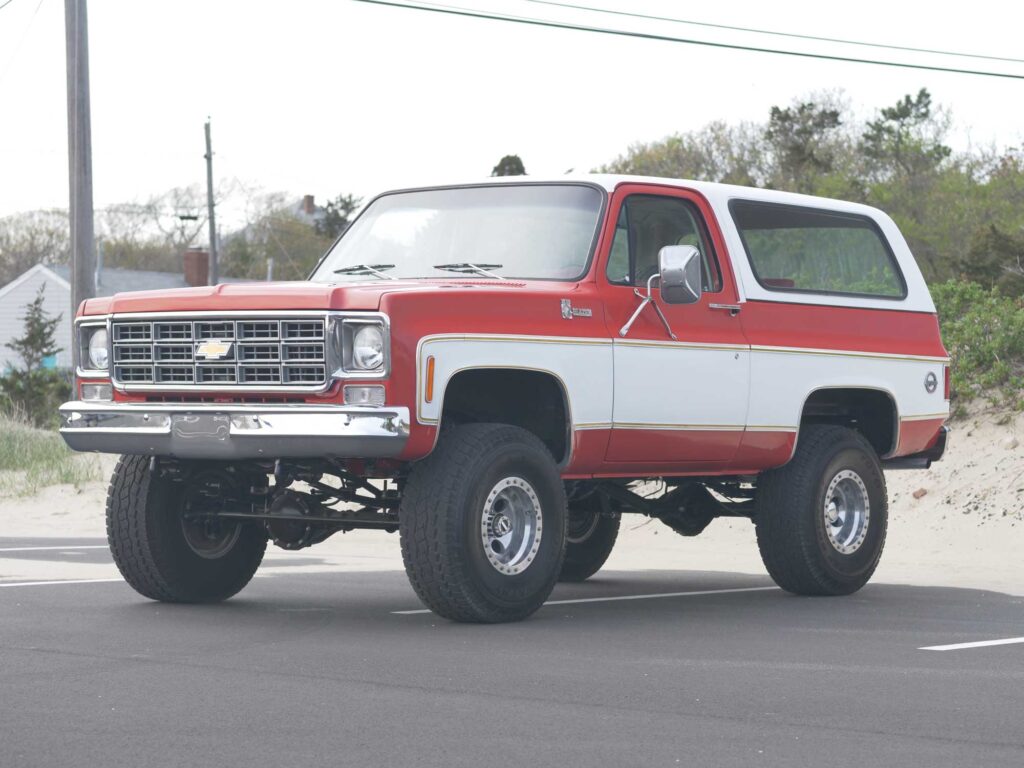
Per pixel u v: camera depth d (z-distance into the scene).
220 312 8.62
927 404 11.50
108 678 6.85
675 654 7.68
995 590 11.15
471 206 10.05
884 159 50.00
